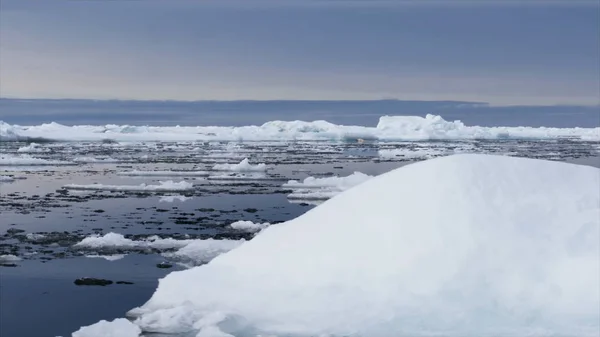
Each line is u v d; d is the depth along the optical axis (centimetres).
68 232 2252
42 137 10444
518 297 1078
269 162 6056
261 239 1318
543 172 1287
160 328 1102
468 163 1302
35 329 1227
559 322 1035
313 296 1130
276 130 12219
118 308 1351
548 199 1222
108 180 4234
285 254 1248
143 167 5372
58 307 1359
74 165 5562
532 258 1123
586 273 1087
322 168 5300
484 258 1131
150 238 2111
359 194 1326
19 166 5409
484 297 1084
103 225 2416
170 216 2652
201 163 5900
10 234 2205
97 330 1109
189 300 1193
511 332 1029
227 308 1145
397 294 1105
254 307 1140
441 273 1122
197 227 2375
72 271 1664
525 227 1170
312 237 1262
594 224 1159
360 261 1180
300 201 3153
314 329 1064
